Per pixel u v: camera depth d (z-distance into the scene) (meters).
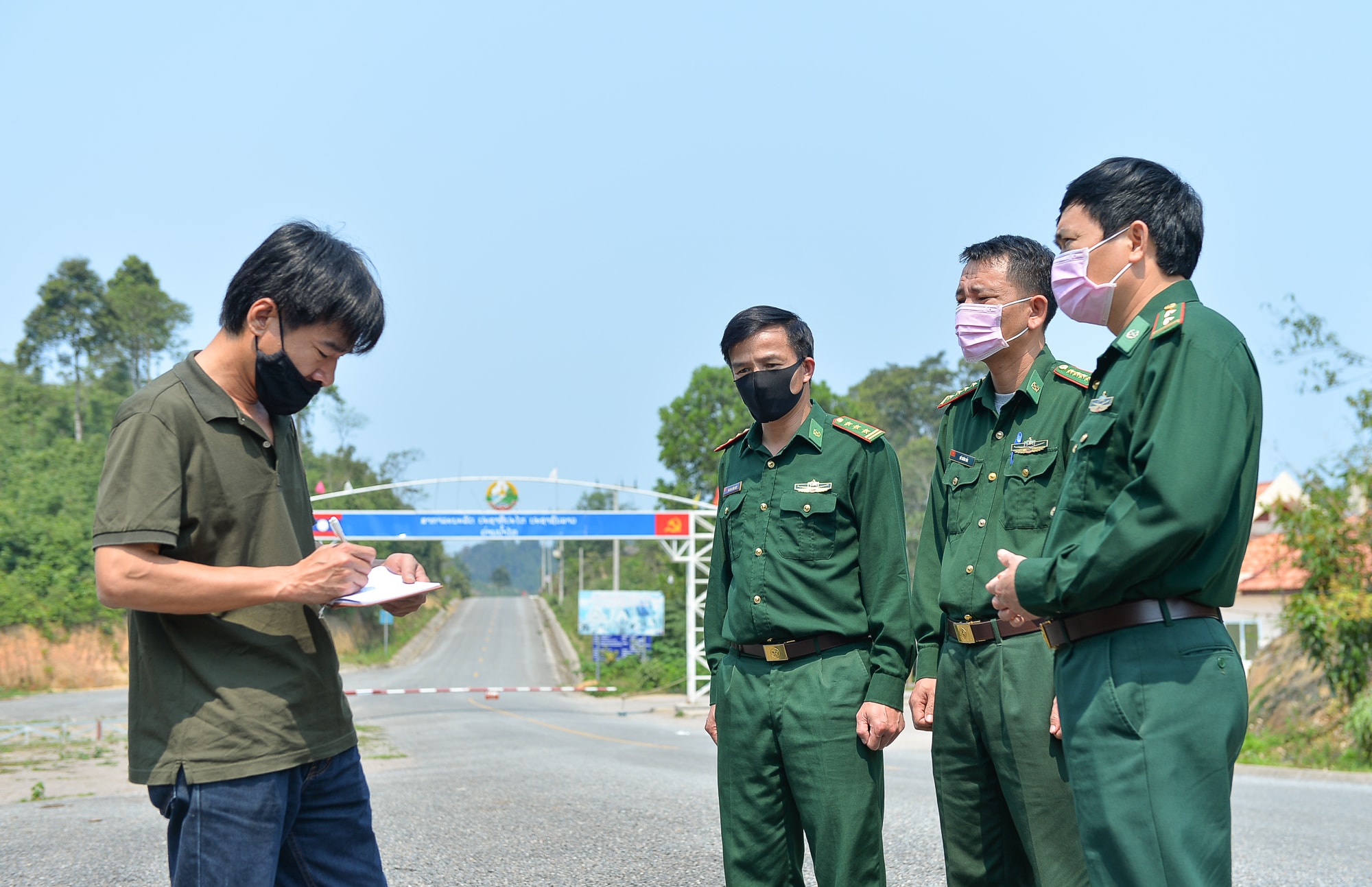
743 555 3.40
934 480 3.62
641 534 22.97
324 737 2.38
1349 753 11.90
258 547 2.35
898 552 3.29
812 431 3.40
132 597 2.12
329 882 2.49
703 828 5.95
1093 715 2.34
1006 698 3.06
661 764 10.31
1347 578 12.71
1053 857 2.98
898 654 3.21
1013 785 3.06
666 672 32.41
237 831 2.20
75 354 68.25
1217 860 2.19
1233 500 2.28
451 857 5.12
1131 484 2.23
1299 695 14.06
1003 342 3.30
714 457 45.25
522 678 46.59
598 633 28.30
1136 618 2.31
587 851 5.25
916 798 7.60
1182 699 2.24
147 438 2.18
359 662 54.66
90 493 45.75
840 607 3.28
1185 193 2.54
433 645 66.62
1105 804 2.29
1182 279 2.53
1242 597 26.23
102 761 12.90
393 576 2.49
